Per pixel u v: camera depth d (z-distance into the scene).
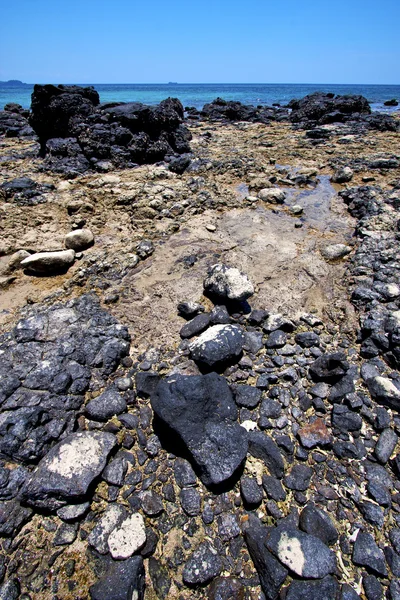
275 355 3.92
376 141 12.98
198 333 4.21
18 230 6.46
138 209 7.11
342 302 4.75
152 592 2.30
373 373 3.66
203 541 2.51
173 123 11.38
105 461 2.84
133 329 4.33
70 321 4.26
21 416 3.08
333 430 3.21
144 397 3.50
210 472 2.71
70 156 9.91
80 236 5.99
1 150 12.48
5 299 4.92
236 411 3.20
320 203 7.58
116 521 2.57
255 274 5.30
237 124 20.20
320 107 19.81
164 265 5.52
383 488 2.77
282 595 2.21
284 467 2.92
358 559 2.39
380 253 5.47
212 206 7.37
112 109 10.66
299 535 2.41
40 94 10.27
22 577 2.35
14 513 2.60
